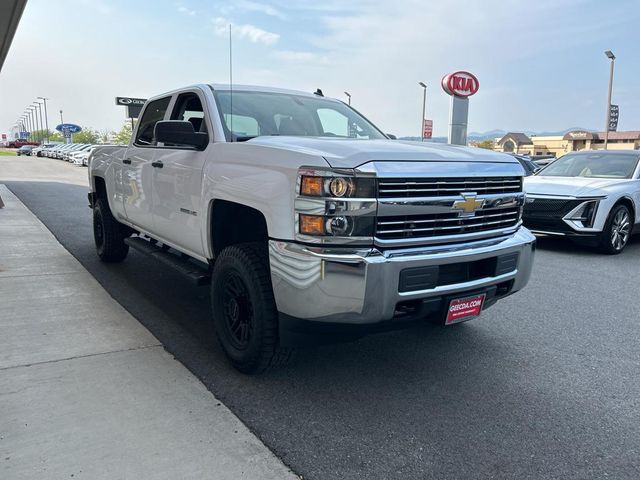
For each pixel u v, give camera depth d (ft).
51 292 16.29
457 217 9.74
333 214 8.55
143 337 12.75
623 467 8.11
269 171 9.57
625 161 28.37
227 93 13.48
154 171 14.52
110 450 8.01
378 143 10.48
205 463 7.81
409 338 13.47
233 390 10.28
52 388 9.91
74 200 44.52
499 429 9.12
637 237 31.65
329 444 8.51
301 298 8.92
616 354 12.59
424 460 8.16
